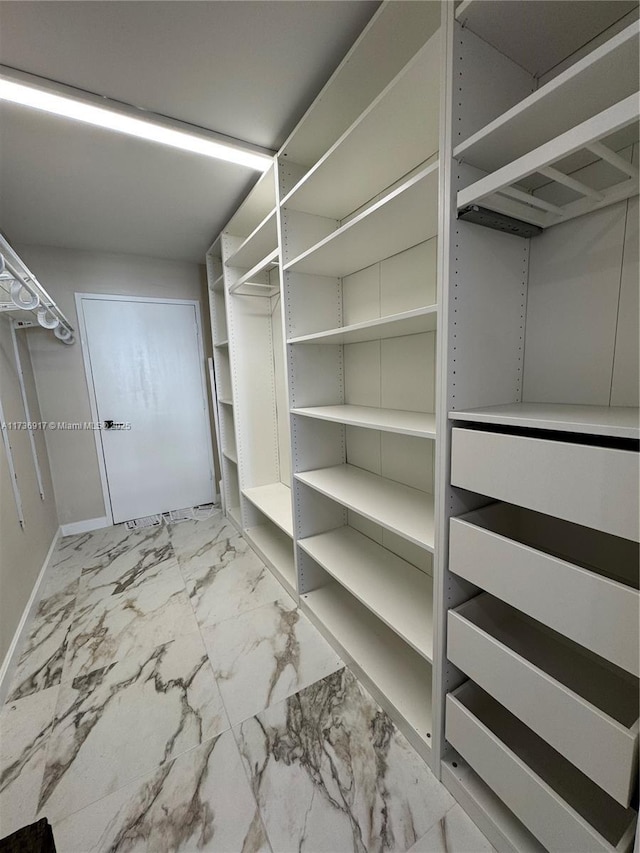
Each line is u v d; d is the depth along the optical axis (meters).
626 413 0.83
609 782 0.70
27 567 2.11
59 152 1.70
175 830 1.05
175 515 3.51
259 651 1.72
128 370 3.30
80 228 2.57
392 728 1.33
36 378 2.95
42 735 1.35
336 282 1.96
